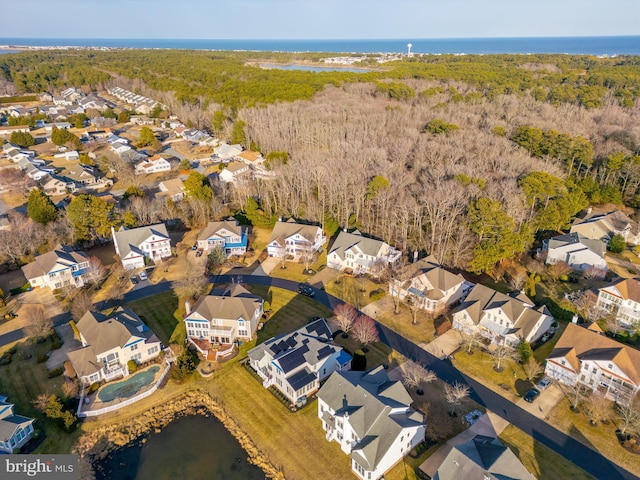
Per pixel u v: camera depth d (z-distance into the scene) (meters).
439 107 153.00
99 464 44.66
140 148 158.12
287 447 45.81
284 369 51.06
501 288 73.44
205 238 85.19
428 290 67.62
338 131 133.50
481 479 36.72
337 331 63.28
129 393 53.41
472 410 49.28
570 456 43.59
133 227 90.12
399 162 112.81
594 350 52.00
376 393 46.22
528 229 82.19
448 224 82.31
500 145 114.38
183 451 45.75
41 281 74.62
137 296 71.94
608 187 103.12
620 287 63.75
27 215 98.88
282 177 103.38
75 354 54.72
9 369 56.09
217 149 150.88
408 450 44.41
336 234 91.12
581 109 148.62
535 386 52.78
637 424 44.22
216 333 60.91
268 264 82.56
